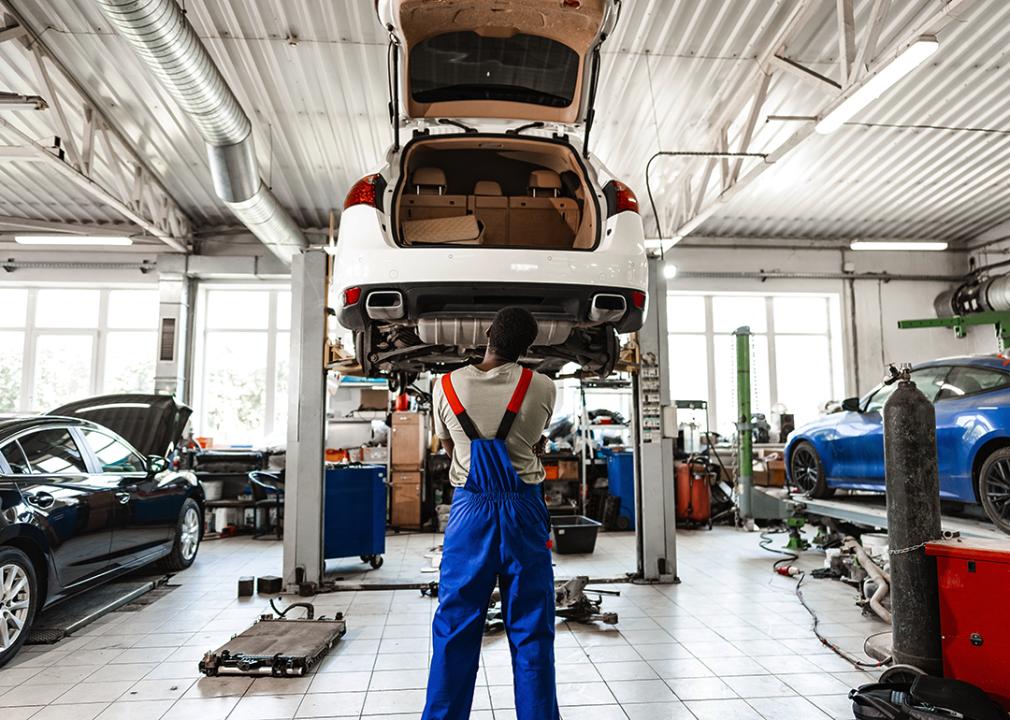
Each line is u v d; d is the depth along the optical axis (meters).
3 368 10.70
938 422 4.61
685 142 7.61
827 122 5.17
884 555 4.53
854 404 5.56
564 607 3.92
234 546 7.23
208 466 8.48
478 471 2.00
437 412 2.16
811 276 11.24
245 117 5.88
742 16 5.36
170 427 6.75
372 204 2.99
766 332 11.66
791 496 6.46
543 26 2.99
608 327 3.28
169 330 10.10
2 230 10.29
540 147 3.36
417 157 3.41
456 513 2.01
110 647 3.50
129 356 10.81
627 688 2.87
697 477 8.30
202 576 5.44
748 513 8.10
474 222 3.16
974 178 8.83
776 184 9.03
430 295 2.88
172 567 5.58
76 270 10.38
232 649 3.18
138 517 4.69
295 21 5.38
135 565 4.68
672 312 11.71
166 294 10.17
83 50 5.81
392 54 2.99
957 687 2.16
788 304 11.74
